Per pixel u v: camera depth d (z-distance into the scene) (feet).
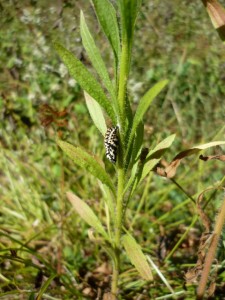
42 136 1.03
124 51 0.42
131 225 0.85
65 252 0.84
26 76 1.19
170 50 1.29
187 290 0.73
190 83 1.18
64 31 1.34
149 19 1.40
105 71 0.44
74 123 1.02
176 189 0.94
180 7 1.45
